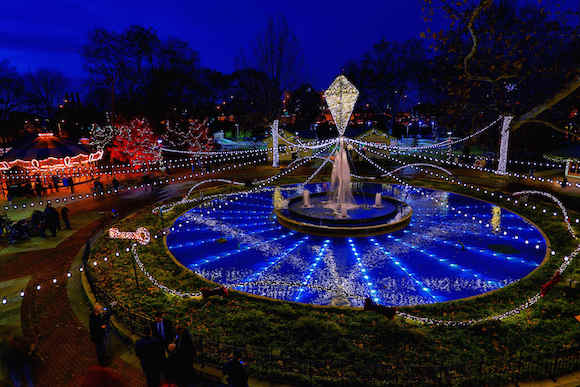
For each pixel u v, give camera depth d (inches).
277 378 313.3
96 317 339.6
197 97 2279.8
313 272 549.6
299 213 761.6
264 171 1464.1
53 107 2573.8
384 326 378.3
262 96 1926.7
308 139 1758.1
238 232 730.2
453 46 355.9
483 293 479.5
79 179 1323.8
